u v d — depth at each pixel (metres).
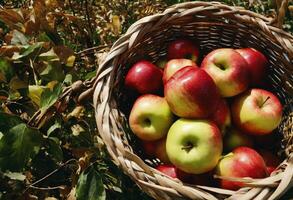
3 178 0.71
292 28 1.05
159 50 0.84
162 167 0.70
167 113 0.71
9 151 0.68
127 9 1.09
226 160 0.66
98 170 0.79
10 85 0.76
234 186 0.65
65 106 0.75
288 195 0.75
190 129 0.65
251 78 0.77
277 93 0.81
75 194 0.71
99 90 0.67
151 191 0.59
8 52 0.80
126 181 0.81
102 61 0.72
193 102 0.67
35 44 0.78
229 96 0.73
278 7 0.78
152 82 0.76
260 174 0.65
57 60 0.78
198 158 0.64
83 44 0.99
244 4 1.11
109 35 0.99
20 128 0.69
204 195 0.58
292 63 0.75
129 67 0.79
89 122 0.81
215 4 0.76
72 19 0.92
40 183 0.76
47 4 0.91
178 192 0.58
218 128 0.68
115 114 0.66
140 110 0.71
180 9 0.75
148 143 0.74
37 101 0.74
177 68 0.75
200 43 0.85
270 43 0.77
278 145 0.76
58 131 0.78
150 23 0.73
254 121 0.72
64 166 0.78
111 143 0.62
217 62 0.73
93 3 1.08
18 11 0.89
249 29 0.78
